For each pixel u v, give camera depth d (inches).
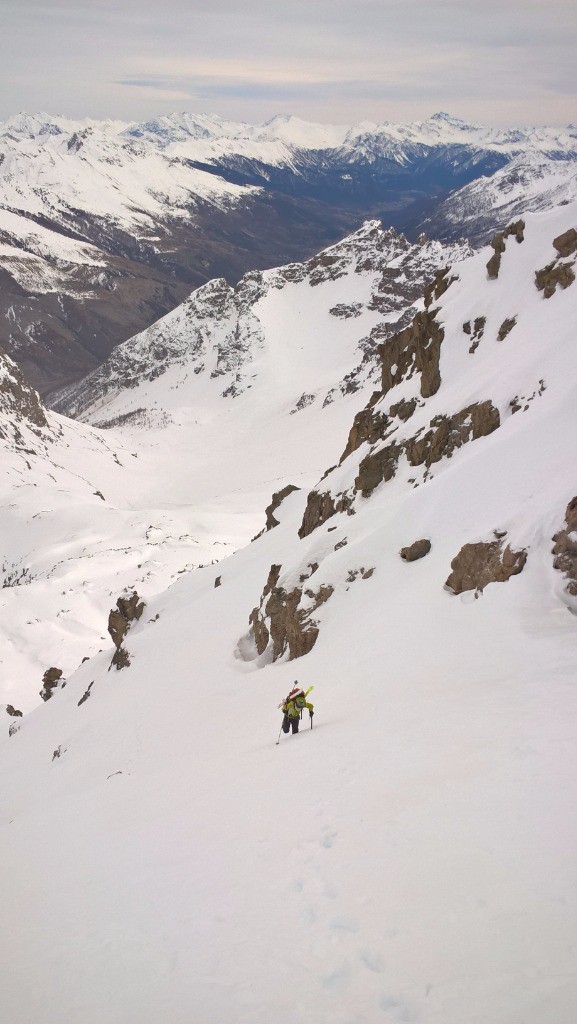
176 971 457.1
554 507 1124.5
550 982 346.0
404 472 2110.0
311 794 673.0
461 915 418.3
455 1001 352.2
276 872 540.7
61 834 926.4
